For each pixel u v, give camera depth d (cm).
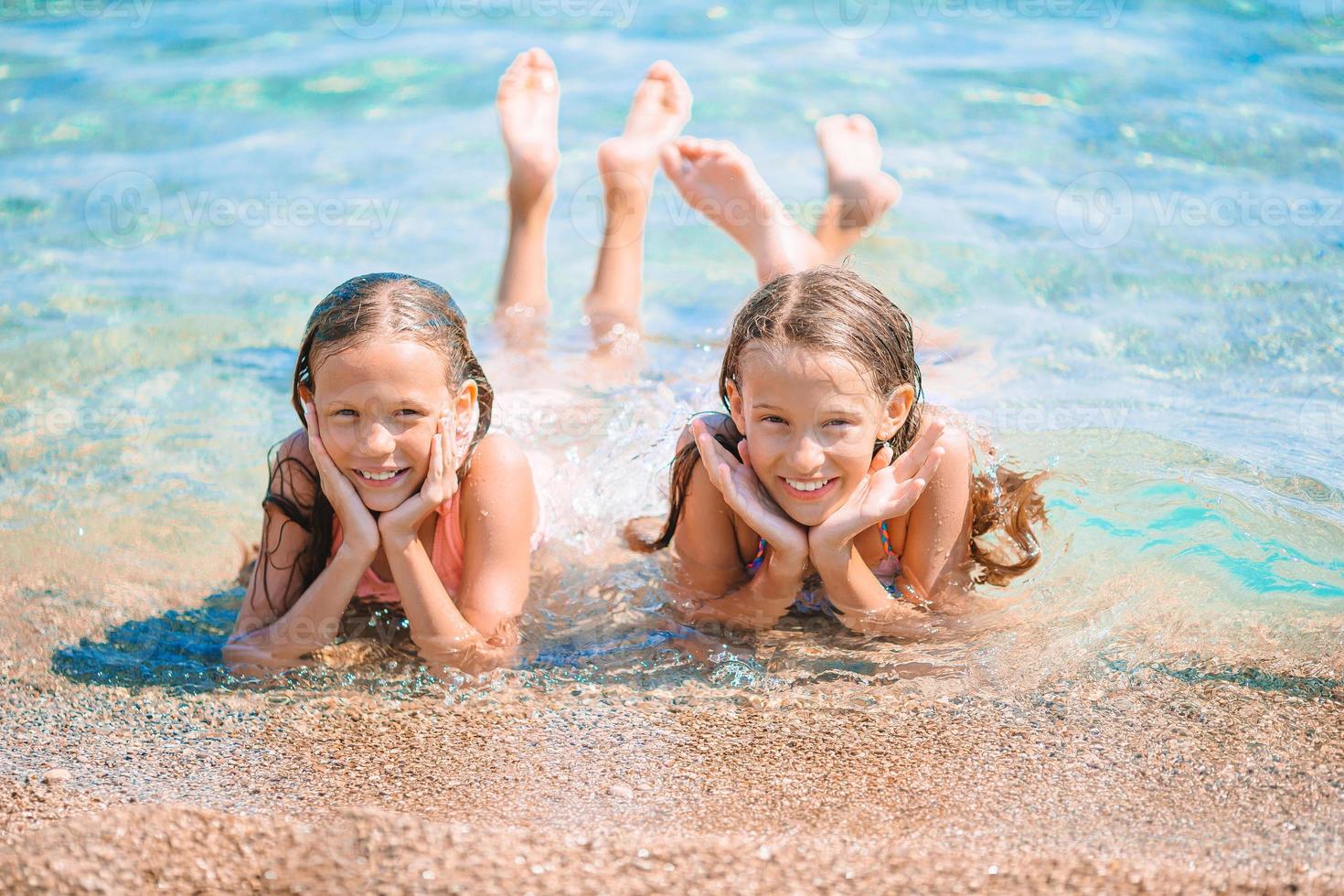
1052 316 498
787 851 222
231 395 464
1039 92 721
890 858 220
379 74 773
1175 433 409
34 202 622
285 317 520
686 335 498
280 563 336
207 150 683
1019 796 249
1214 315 495
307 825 228
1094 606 328
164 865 214
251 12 883
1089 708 285
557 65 771
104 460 420
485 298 525
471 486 338
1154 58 759
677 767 264
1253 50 760
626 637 332
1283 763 259
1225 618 318
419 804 249
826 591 334
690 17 861
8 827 240
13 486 401
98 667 315
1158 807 243
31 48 827
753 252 484
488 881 209
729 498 326
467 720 289
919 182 620
